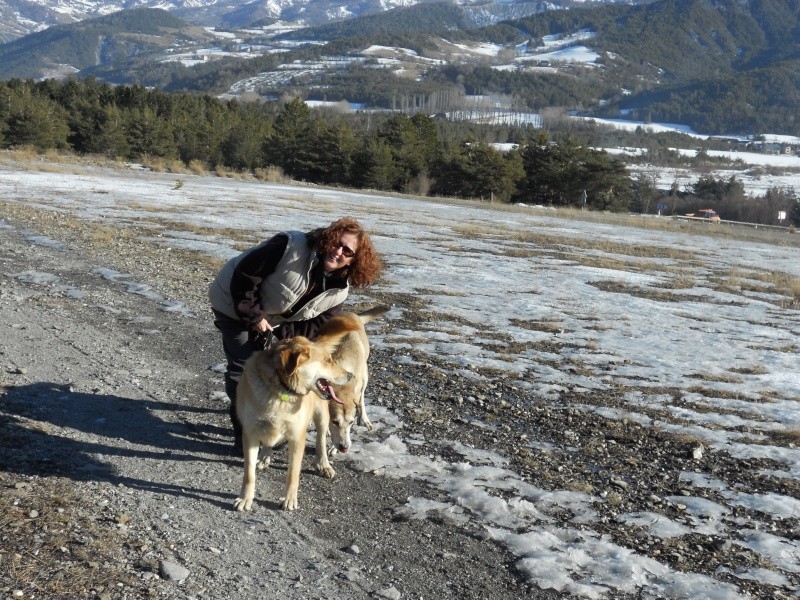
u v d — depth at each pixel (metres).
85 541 4.21
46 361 7.53
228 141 65.88
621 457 6.27
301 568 4.28
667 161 171.50
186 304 10.55
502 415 7.12
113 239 15.65
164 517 4.67
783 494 5.69
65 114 62.84
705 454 6.40
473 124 184.12
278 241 5.43
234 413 5.75
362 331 6.37
